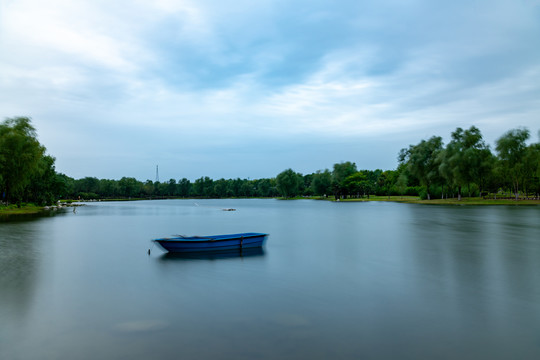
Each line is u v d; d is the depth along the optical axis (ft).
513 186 331.57
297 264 75.82
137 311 46.50
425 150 372.79
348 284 59.52
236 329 40.16
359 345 35.99
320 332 39.24
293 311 46.11
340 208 329.93
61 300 51.34
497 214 214.48
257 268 72.08
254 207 380.37
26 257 84.84
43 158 324.19
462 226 150.41
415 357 33.55
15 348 35.76
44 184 337.11
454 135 326.03
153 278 64.18
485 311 45.93
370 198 542.57
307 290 55.98
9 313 45.93
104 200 647.56
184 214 261.85
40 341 37.32
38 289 57.16
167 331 39.68
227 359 33.17
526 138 297.74
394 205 366.63
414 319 43.09
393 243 104.83
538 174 285.64
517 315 44.37
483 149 315.58
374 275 65.72
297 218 211.20
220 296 53.01
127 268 72.49
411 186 557.74
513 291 54.80
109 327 40.98
